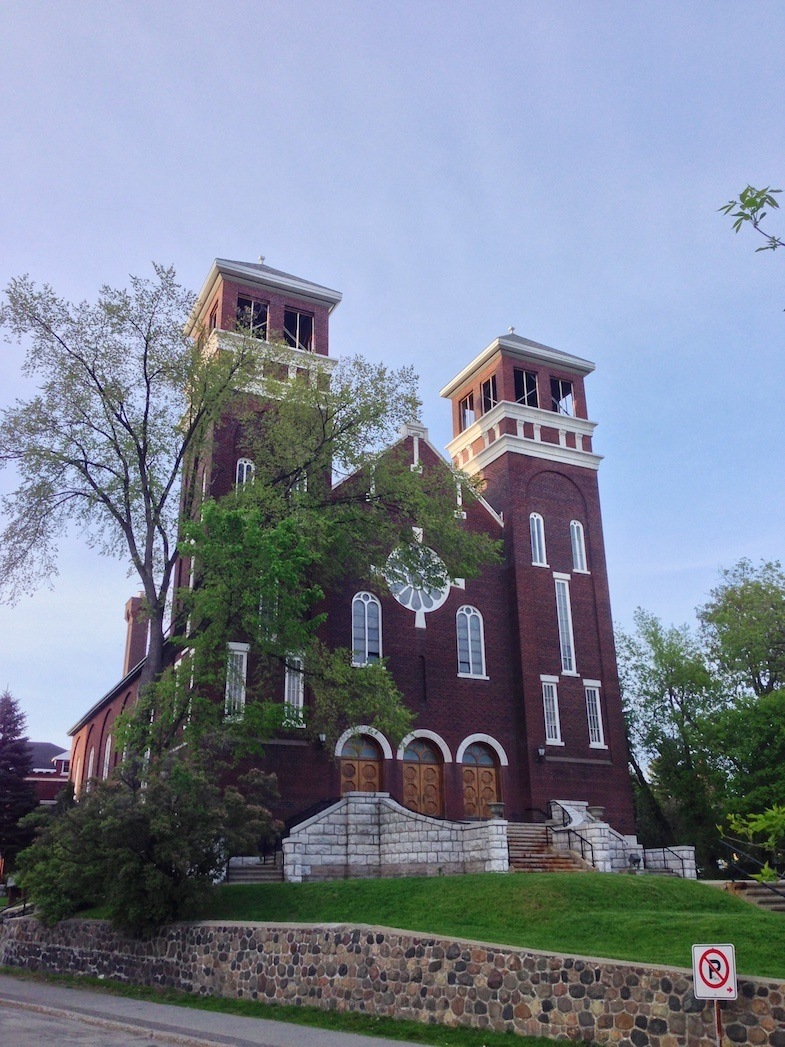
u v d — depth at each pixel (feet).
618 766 125.70
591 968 45.09
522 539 131.64
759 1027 39.42
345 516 100.27
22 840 152.56
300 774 105.29
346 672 89.56
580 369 147.95
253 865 91.56
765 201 31.68
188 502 96.99
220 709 84.07
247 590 80.28
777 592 150.61
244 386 100.32
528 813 117.60
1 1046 44.91
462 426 151.43
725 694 146.00
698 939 52.90
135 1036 48.96
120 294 93.76
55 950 81.20
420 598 123.34
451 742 118.11
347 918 66.33
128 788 72.64
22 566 92.63
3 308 90.84
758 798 122.21
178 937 67.72
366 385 100.99
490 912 63.46
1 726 162.09
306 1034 49.08
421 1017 50.83
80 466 93.97
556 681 125.80
